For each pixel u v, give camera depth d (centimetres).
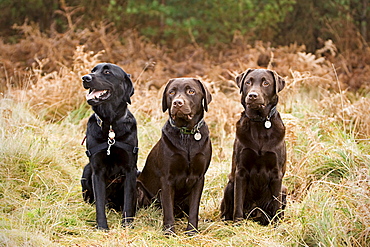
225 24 2406
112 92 765
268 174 774
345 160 891
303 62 1816
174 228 742
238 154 777
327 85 1642
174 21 2520
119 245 651
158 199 823
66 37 2100
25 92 1375
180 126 734
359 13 2723
